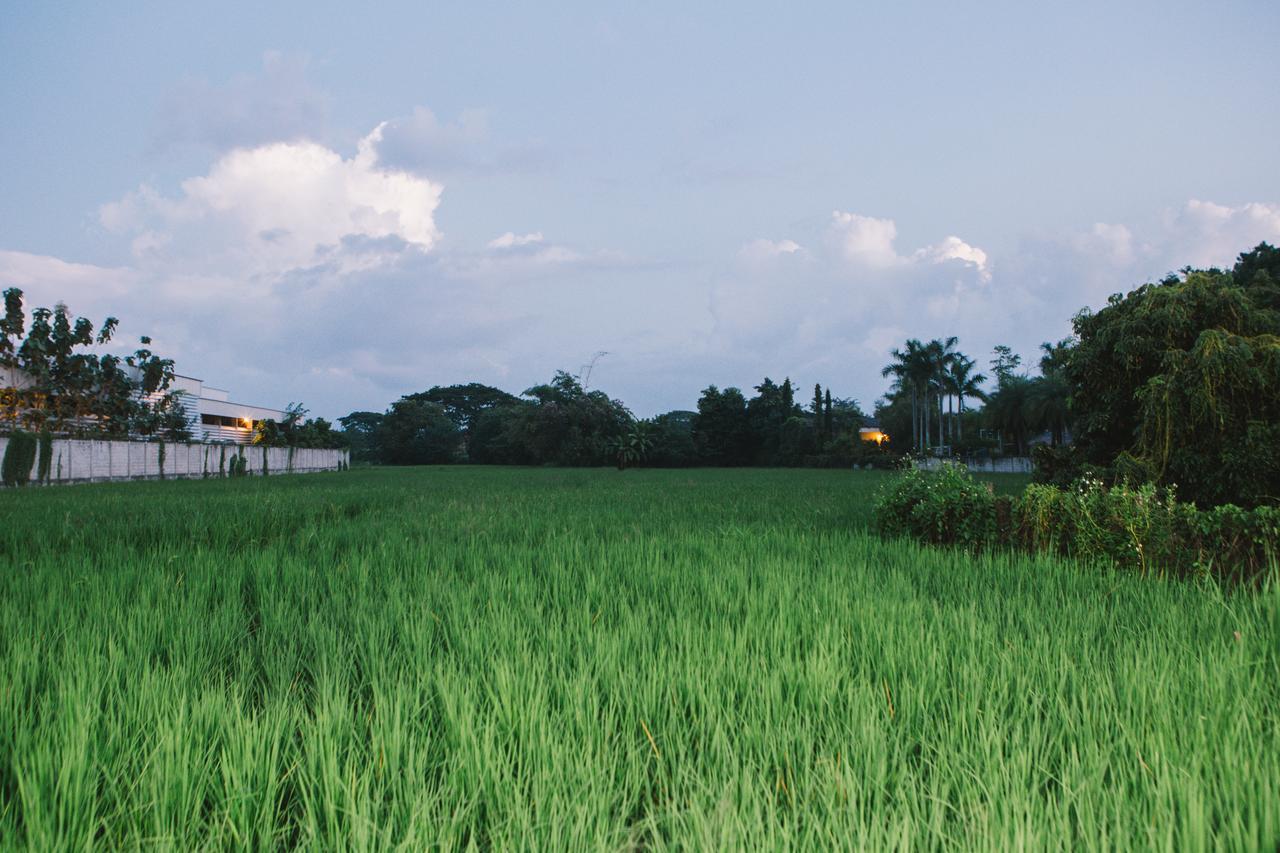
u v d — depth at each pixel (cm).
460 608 532
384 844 222
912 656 390
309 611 546
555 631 459
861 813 236
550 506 1647
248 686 379
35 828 233
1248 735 284
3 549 903
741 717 321
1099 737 298
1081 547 768
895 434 7762
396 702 325
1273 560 644
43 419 3172
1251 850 216
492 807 257
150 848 229
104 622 494
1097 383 1272
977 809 237
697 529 1094
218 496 1862
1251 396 1058
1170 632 438
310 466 5800
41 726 304
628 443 7094
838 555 787
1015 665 378
